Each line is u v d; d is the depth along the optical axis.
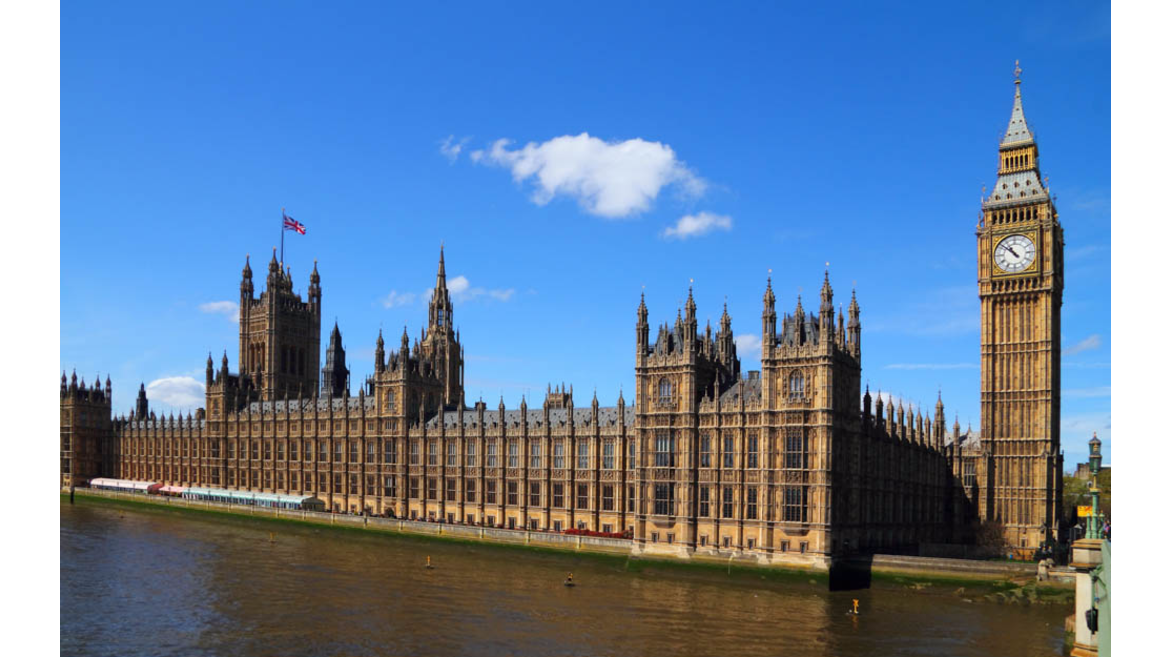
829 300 123.19
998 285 172.75
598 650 88.38
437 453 188.50
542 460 167.12
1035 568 114.19
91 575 129.75
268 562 144.25
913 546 154.38
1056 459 170.12
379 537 176.00
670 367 137.62
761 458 126.88
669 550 134.38
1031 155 172.88
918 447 161.12
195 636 93.50
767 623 99.94
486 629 96.81
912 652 87.50
